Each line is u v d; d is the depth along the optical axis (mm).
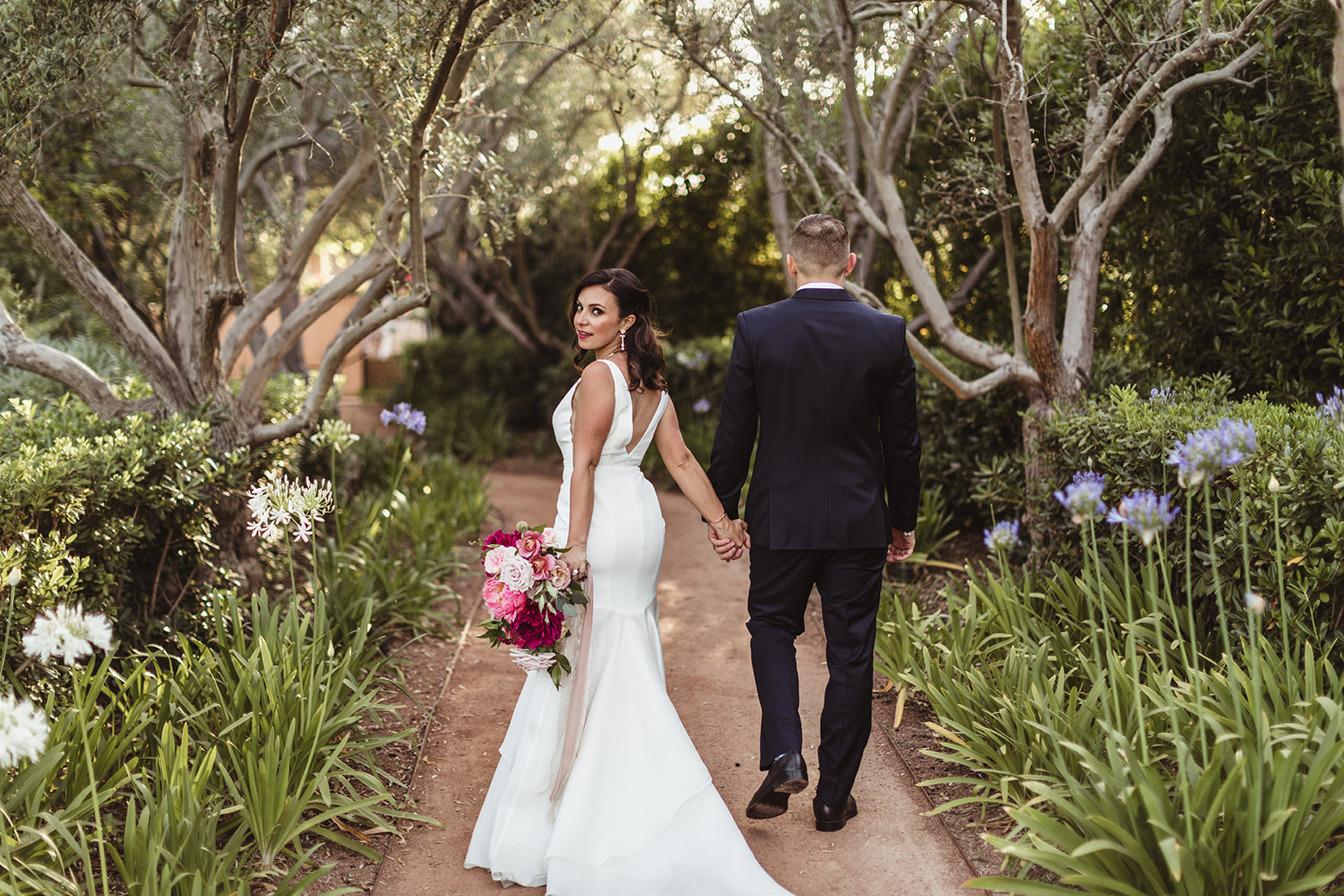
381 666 4172
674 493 9273
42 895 2227
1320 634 2836
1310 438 2895
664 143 10273
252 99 3785
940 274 7711
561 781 2578
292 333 4941
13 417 4016
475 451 11422
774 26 5184
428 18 3742
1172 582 3408
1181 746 2176
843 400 2736
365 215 9516
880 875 2678
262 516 3383
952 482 5965
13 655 3014
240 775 2678
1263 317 4340
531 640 2520
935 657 3723
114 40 3879
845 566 2795
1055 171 5246
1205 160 4414
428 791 3262
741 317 2850
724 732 3799
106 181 7012
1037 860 2174
